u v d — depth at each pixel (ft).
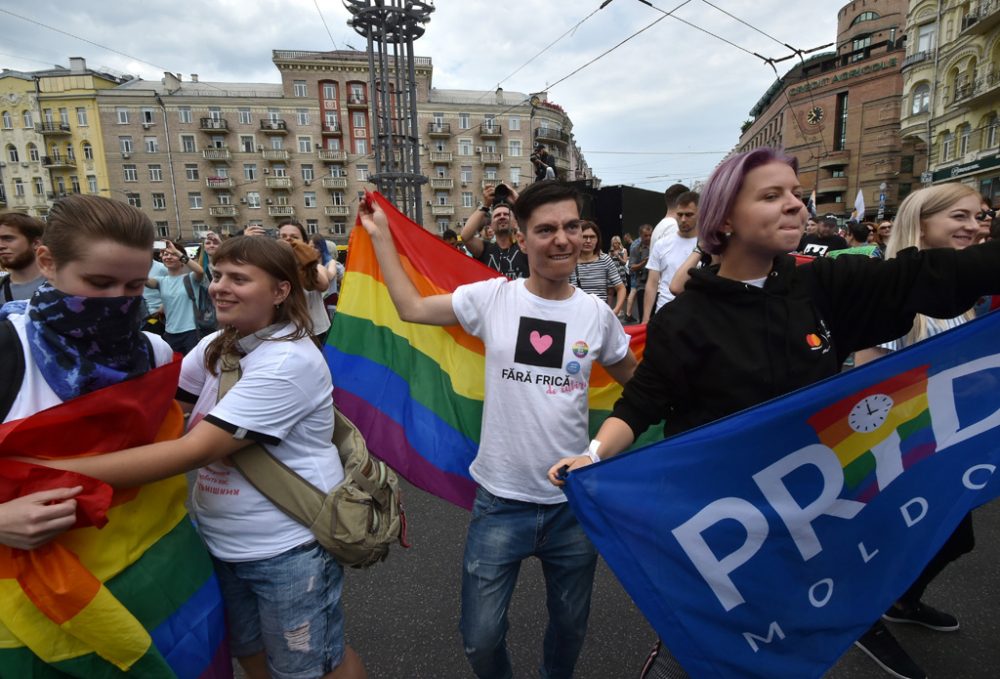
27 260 9.75
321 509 4.79
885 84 145.07
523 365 5.44
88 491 3.68
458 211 205.16
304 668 4.92
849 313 4.73
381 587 8.75
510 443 5.44
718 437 4.25
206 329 19.19
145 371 4.19
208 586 4.71
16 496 3.56
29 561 3.59
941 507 4.75
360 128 194.59
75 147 180.65
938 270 4.36
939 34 96.94
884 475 4.61
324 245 16.85
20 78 176.76
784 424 4.26
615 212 47.85
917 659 7.04
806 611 4.54
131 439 4.07
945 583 8.51
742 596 4.44
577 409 5.47
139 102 180.55
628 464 4.29
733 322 4.49
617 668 7.02
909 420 4.58
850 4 154.71
